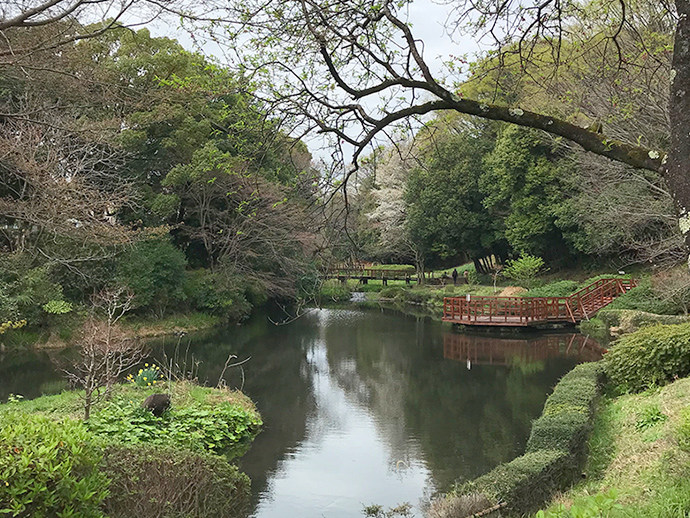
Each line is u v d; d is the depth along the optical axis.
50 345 16.45
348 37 4.36
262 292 26.34
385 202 34.72
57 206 10.05
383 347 18.44
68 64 9.70
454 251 31.39
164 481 4.94
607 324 18.20
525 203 24.62
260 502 6.94
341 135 4.56
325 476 7.76
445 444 9.03
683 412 6.07
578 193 22.59
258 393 12.52
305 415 10.79
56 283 17.50
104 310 17.95
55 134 11.45
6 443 3.36
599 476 6.32
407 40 4.33
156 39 20.33
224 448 8.80
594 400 8.44
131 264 19.30
